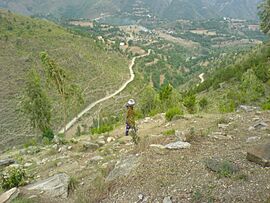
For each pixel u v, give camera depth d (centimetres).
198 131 1105
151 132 1366
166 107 2500
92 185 852
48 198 861
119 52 14225
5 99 6706
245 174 711
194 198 659
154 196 707
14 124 5822
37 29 11062
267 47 6581
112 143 1346
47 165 1220
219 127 1160
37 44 9688
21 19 11719
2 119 5984
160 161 841
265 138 948
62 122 6381
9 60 8269
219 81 5175
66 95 3766
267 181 674
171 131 1218
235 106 2620
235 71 5212
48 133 3109
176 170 783
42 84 7425
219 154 842
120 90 8975
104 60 11381
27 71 7994
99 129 2044
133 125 1295
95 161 1116
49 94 7031
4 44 8894
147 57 15262
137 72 11438
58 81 3516
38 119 4069
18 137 5447
